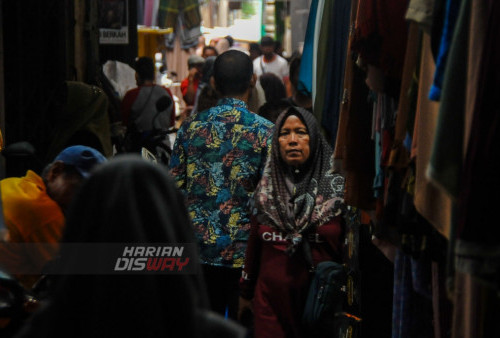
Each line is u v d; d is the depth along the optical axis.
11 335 4.70
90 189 2.94
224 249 7.58
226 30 38.34
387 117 5.32
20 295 4.66
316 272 7.02
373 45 5.09
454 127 3.75
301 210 7.27
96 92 10.79
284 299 7.27
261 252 7.50
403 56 5.07
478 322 3.89
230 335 3.09
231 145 7.67
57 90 12.09
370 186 6.02
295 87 10.09
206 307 3.11
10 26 11.20
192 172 7.73
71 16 13.02
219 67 7.94
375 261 6.85
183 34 27.05
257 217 7.34
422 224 4.66
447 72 3.77
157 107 13.83
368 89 5.96
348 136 6.04
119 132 12.85
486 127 3.39
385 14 5.07
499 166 3.35
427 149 4.38
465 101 3.74
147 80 14.44
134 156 3.03
